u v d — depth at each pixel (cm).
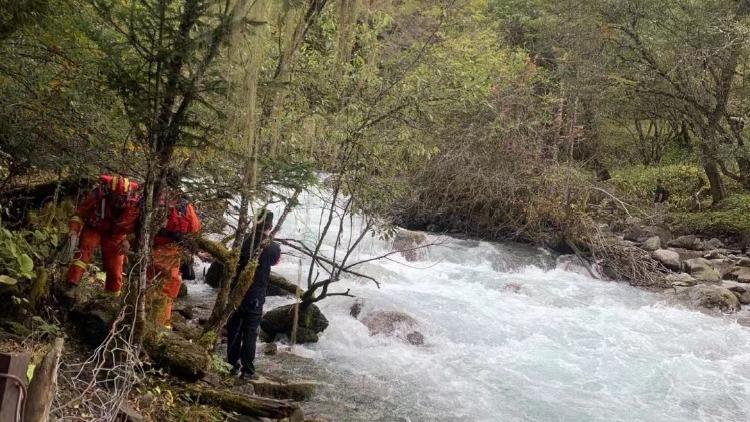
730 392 798
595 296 1216
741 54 1767
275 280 922
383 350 822
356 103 750
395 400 685
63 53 540
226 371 605
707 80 1812
